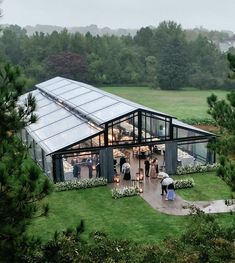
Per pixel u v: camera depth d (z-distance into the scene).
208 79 101.75
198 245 12.04
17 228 9.48
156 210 23.17
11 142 10.29
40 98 45.06
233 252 11.31
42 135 30.83
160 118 30.03
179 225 20.98
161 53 102.94
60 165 27.41
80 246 10.97
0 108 9.98
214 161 31.67
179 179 28.95
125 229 20.61
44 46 102.50
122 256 11.52
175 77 100.81
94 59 100.56
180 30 119.50
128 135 29.03
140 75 106.31
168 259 11.24
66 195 25.88
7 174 9.03
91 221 21.67
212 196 25.33
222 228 12.83
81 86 43.44
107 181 28.25
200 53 111.12
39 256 9.95
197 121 52.88
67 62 93.94
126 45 117.94
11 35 103.44
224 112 13.86
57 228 20.66
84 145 27.88
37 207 9.84
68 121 32.59
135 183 28.08
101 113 30.44
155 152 35.12
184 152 34.03
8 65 10.09
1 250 9.45
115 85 104.75
